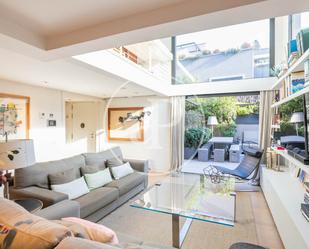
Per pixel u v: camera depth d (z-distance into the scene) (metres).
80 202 2.37
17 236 0.88
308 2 1.17
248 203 3.18
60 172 2.68
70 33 1.81
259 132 4.31
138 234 2.34
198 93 4.69
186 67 5.00
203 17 1.35
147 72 3.84
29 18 1.57
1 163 1.64
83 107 6.14
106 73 2.80
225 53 4.73
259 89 4.27
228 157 5.17
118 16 1.56
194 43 4.94
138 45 3.71
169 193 2.64
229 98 5.04
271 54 4.28
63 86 4.20
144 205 2.29
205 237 2.27
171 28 1.52
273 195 2.56
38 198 2.17
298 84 2.22
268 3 1.19
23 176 2.37
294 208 1.93
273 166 3.52
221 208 2.19
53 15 1.53
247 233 2.34
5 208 1.07
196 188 2.81
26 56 2.28
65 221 1.21
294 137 2.15
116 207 2.94
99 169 3.29
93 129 6.00
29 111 4.04
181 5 1.39
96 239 1.10
